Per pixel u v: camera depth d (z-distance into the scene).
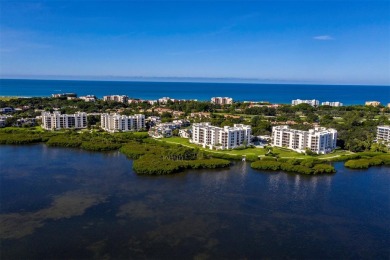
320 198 175.62
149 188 185.62
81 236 131.62
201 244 127.62
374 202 171.12
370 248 127.75
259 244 128.62
